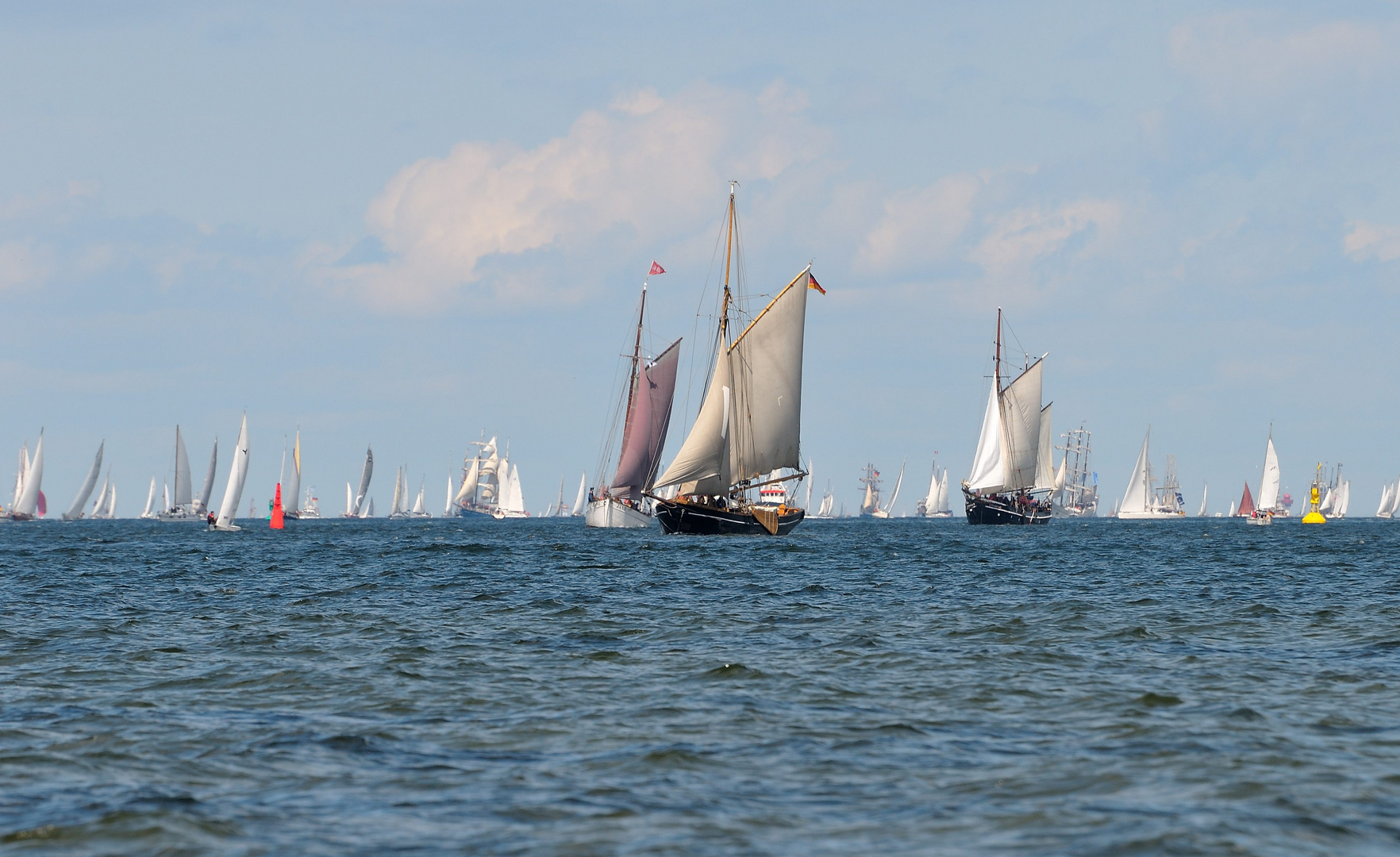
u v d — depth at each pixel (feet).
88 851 132.26
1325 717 194.80
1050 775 161.07
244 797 151.64
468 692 219.82
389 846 133.49
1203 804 147.13
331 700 213.25
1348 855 129.59
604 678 233.35
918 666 247.29
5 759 170.71
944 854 129.80
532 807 147.43
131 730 188.75
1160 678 232.32
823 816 143.64
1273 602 375.45
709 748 176.86
